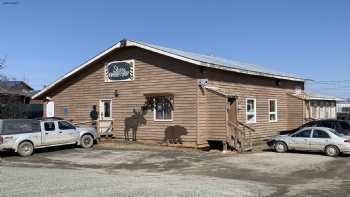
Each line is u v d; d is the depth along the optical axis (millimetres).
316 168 17281
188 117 23375
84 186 11945
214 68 23781
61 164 18562
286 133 26297
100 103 26859
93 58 26484
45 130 21984
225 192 11461
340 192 12453
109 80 26516
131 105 25578
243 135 23203
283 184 13977
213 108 23281
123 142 25453
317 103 35000
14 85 58312
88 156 20641
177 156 20422
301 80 33938
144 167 17688
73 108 28047
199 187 12086
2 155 21500
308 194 12086
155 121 24609
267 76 28547
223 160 19266
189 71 23453
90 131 23984
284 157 20281
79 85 27891
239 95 26453
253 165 17938
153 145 24328
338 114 52531
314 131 21938
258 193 11852
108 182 12758
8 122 21094
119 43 25234
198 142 22969
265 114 29344
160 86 24453
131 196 10477
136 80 25422
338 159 19797
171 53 23359
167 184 12562
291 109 32219
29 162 19203
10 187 11820
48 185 12133
